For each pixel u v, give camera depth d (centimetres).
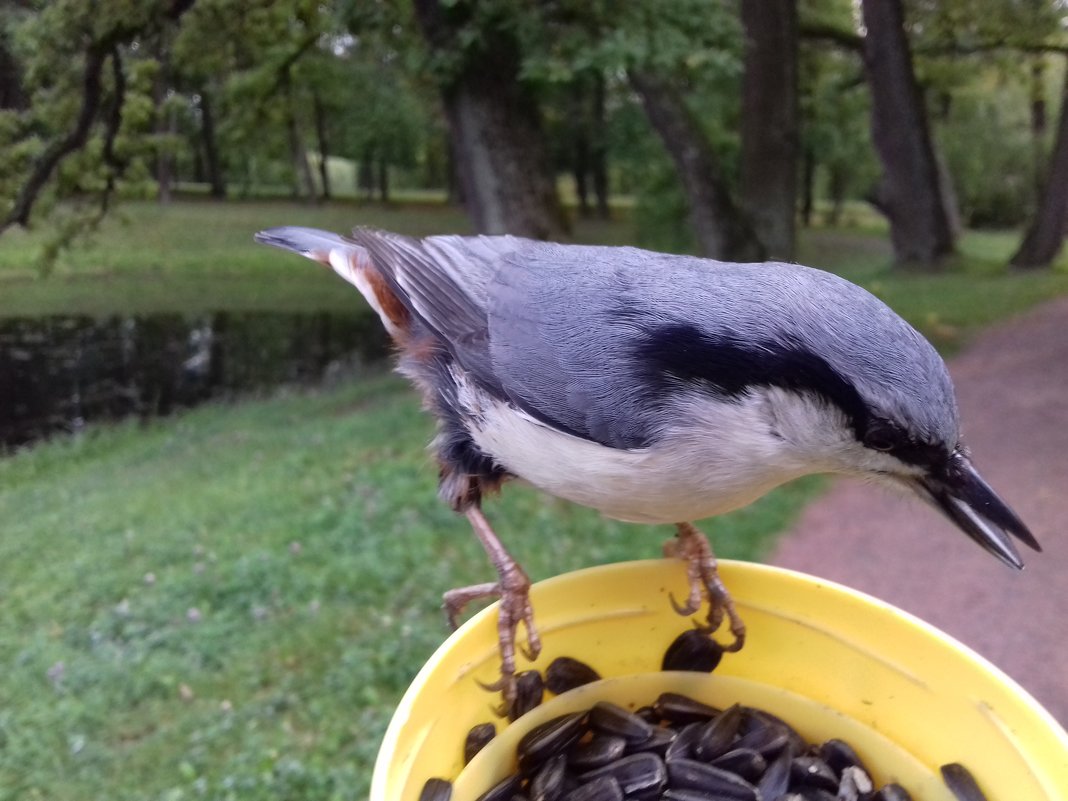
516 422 14
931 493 12
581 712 13
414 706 10
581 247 16
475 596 15
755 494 13
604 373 13
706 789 12
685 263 14
